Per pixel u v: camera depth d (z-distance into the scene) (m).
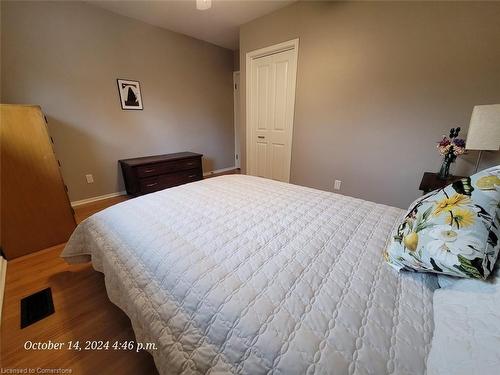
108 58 2.76
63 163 2.64
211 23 2.97
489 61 1.57
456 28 1.64
